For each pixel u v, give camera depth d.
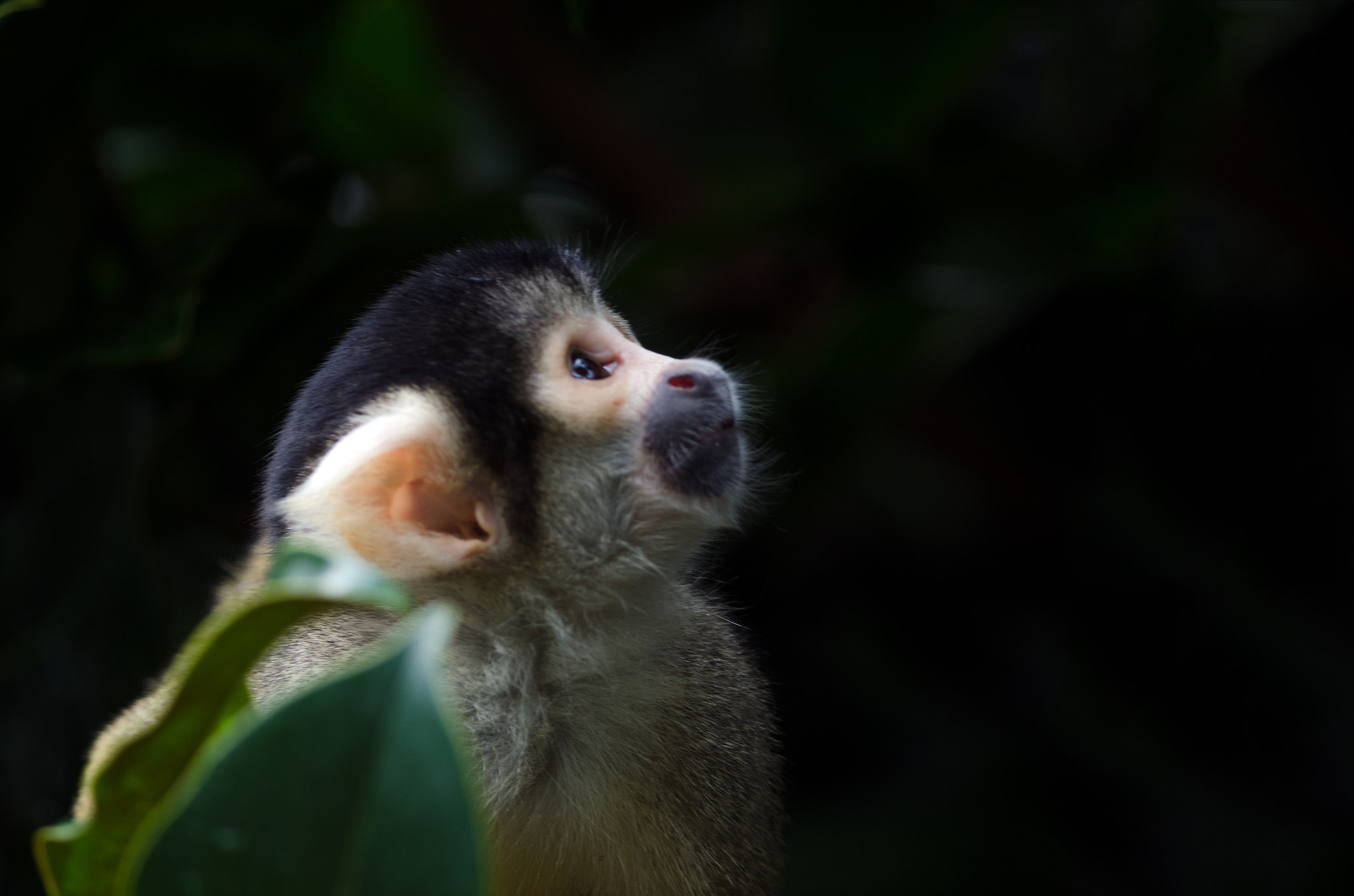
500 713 1.11
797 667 1.27
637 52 1.51
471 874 0.90
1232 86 1.25
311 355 1.20
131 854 1.03
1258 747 1.26
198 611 1.19
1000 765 1.25
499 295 1.12
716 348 1.25
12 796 1.17
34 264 1.18
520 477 1.11
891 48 1.21
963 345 1.27
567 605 1.11
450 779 0.92
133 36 1.17
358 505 1.10
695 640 1.13
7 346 1.17
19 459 1.18
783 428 1.23
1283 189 1.29
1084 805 1.25
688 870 1.11
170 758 1.03
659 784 1.12
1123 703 1.27
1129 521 1.28
